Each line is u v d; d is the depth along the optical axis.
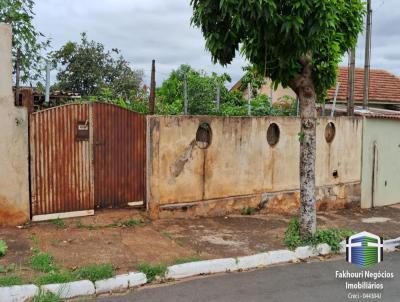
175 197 8.37
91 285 5.11
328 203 11.03
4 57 6.75
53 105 8.71
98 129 7.61
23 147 6.96
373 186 12.02
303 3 5.94
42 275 5.22
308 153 7.19
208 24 6.55
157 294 5.16
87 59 21.36
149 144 8.02
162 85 12.57
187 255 6.36
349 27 7.30
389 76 18.80
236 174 9.20
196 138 8.64
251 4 5.82
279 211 9.91
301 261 6.77
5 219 6.89
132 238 6.98
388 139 12.37
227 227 8.15
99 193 7.71
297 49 6.41
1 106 6.76
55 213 7.30
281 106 11.47
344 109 13.62
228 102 11.24
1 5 7.91
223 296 5.14
